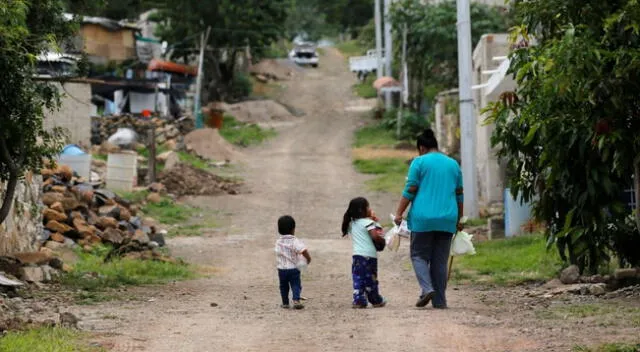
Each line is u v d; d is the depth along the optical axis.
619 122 29.89
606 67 30.41
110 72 137.75
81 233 53.81
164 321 27.86
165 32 155.88
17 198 44.53
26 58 33.53
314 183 98.50
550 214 36.03
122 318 28.56
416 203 29.83
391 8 138.00
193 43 156.12
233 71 173.12
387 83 141.38
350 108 169.88
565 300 31.69
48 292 36.09
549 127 32.25
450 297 34.34
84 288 38.12
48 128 94.81
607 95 29.09
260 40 158.88
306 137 137.25
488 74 72.19
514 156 37.38
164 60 148.00
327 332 25.08
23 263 40.28
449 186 29.88
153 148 87.69
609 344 21.88
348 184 97.88
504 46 75.75
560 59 28.34
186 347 23.03
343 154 121.62
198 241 64.62
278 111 160.62
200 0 152.50
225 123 147.50
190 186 89.69
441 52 132.12
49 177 61.25
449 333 24.28
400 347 22.47
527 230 56.56
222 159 112.94
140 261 48.19
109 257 49.84
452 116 101.06
